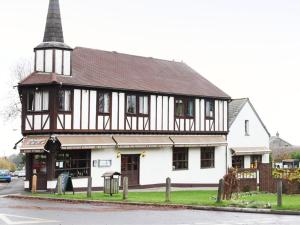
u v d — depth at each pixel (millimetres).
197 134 40812
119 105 35469
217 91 43312
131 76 38281
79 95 33188
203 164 41812
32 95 33000
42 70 33469
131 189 35906
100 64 37875
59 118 32125
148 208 20812
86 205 22297
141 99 37000
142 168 37094
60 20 34438
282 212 18953
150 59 43812
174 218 17094
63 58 33625
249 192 28234
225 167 43500
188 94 39875
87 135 33500
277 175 28219
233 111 45969
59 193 27609
